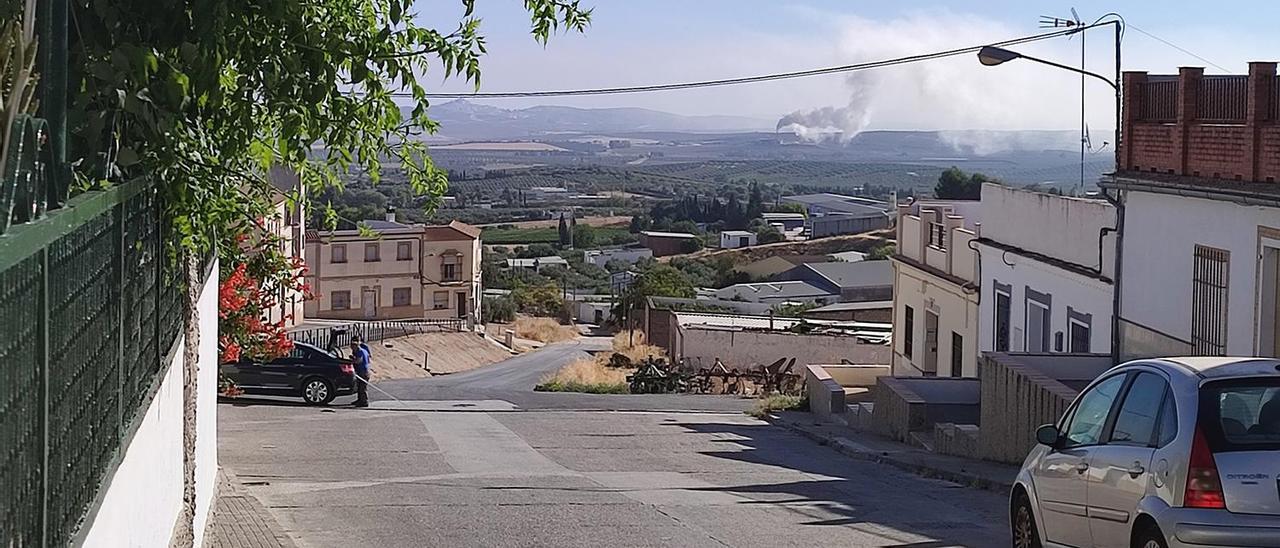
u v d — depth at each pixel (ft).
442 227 305.94
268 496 49.37
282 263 53.26
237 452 65.92
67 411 14.56
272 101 23.35
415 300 300.81
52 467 13.74
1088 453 28.86
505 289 398.01
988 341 98.99
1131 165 66.18
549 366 212.23
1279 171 52.08
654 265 347.15
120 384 18.67
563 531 41.57
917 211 128.16
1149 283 64.34
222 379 71.87
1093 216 78.89
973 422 76.95
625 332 266.57
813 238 480.64
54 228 13.16
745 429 91.56
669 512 46.50
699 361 173.78
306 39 22.75
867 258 379.96
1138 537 26.08
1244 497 24.12
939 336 113.09
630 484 56.18
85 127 17.97
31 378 12.57
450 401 113.50
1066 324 82.89
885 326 187.83
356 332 207.72
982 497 52.03
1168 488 24.98
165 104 20.38
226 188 27.09
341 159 27.04
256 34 22.41
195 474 32.71
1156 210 63.57
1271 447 24.54
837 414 94.43
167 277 25.31
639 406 112.88
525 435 82.02
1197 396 25.38
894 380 83.76
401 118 25.03
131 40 20.02
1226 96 57.21
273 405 101.40
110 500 17.89
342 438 75.72
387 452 68.49
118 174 19.34
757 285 285.84
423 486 53.52
